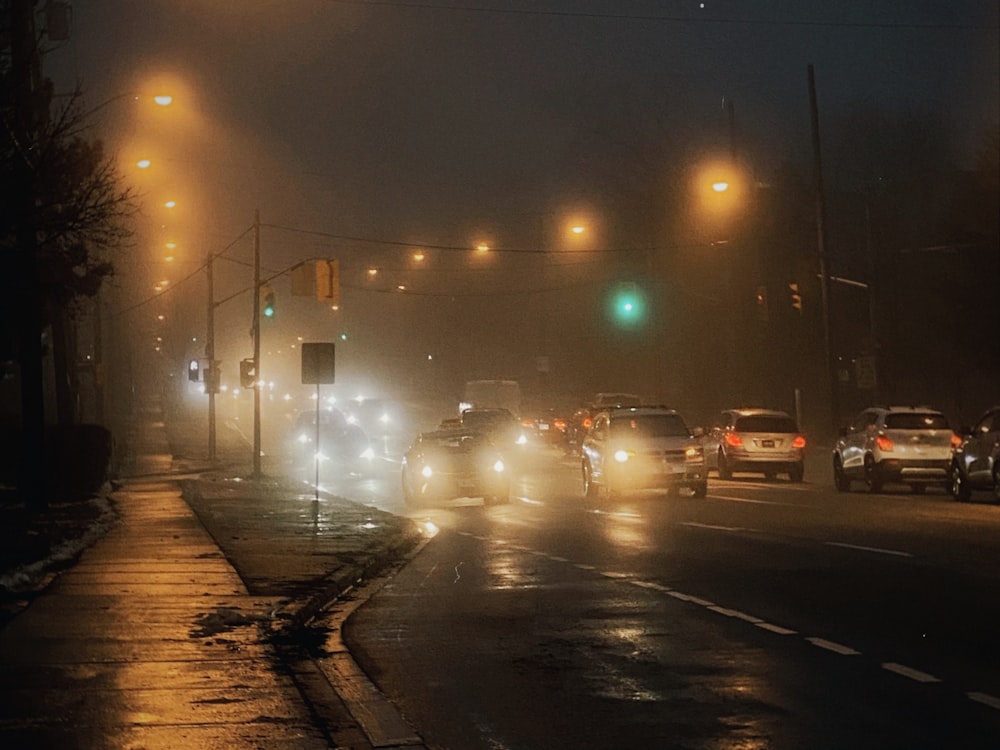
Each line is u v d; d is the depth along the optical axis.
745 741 8.60
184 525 24.78
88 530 23.20
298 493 35.28
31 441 27.42
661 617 13.79
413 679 11.00
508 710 9.77
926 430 31.70
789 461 38.06
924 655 11.34
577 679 10.84
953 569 16.91
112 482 39.41
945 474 31.52
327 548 20.61
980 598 14.48
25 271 25.00
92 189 21.36
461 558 20.38
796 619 13.35
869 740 8.52
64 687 10.22
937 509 26.88
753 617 13.55
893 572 16.73
